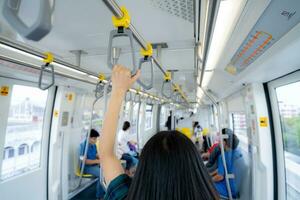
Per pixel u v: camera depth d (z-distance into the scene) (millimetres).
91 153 3721
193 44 2102
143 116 6969
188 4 1260
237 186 2875
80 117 3943
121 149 4402
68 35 1902
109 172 662
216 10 911
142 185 533
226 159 2775
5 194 2434
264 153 2098
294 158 1838
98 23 1649
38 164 3016
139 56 2469
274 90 2082
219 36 1423
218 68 2434
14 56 1536
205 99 6656
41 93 3039
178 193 508
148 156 554
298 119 1730
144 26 1669
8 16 334
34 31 323
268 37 1142
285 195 1972
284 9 869
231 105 4004
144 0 1282
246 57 1564
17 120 2619
